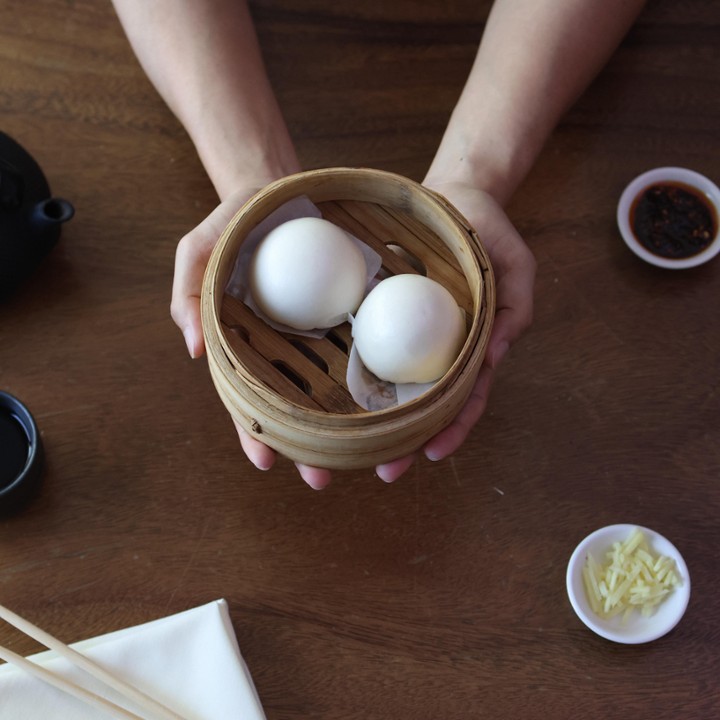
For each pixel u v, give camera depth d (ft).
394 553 2.69
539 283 2.89
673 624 2.60
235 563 2.68
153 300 2.86
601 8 2.91
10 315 2.83
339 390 2.39
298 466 2.61
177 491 2.72
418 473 2.75
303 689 2.60
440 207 2.37
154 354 2.81
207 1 2.93
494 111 2.89
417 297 2.33
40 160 2.94
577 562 2.64
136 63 3.03
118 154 2.96
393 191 2.41
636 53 3.07
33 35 3.04
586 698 2.60
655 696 2.60
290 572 2.67
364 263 2.44
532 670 2.62
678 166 3.00
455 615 2.65
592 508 2.74
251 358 2.39
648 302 2.89
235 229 2.34
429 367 2.35
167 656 2.55
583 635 2.64
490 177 2.84
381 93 3.03
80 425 2.76
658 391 2.82
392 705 2.59
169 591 2.65
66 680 2.48
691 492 2.75
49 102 2.99
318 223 2.39
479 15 3.10
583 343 2.85
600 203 2.97
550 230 2.94
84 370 2.80
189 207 2.93
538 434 2.78
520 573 2.68
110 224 2.91
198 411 2.78
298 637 2.63
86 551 2.68
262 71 2.96
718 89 3.05
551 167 2.99
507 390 2.81
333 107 3.02
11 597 2.64
